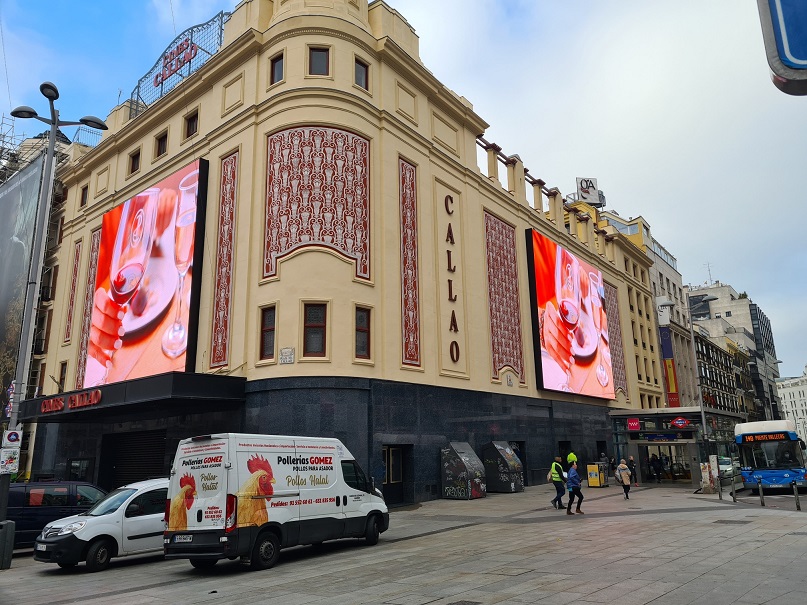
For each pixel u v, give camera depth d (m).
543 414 31.67
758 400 96.81
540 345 31.91
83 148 36.78
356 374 20.77
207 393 19.83
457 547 12.32
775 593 7.27
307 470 12.34
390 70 25.22
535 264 33.00
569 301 36.16
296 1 24.19
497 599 7.54
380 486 20.48
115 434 27.09
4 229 35.31
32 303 15.39
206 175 25.19
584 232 42.91
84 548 12.02
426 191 25.94
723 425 29.59
